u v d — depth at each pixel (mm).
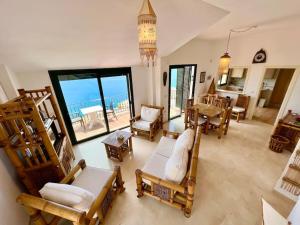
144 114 4141
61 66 2916
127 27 2242
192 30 2861
